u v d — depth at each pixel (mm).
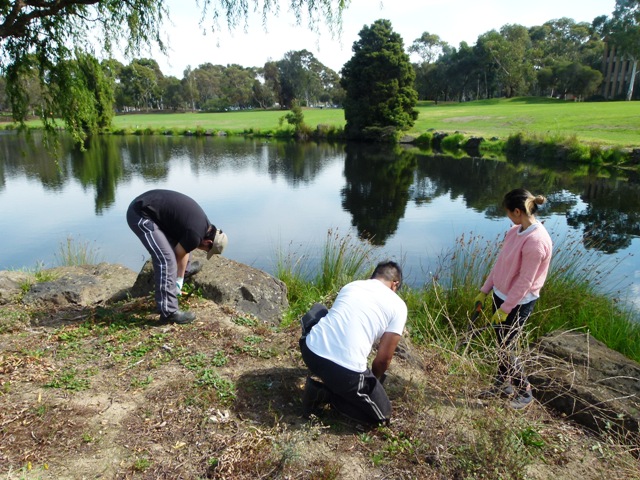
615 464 2734
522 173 23047
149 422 2758
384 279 3027
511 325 3463
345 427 2857
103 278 5598
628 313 5836
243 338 3838
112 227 14023
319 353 2736
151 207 3947
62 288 4828
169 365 3367
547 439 2947
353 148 38531
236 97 107188
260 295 4816
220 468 2418
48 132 6926
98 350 3564
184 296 4688
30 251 11500
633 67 62594
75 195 19469
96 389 3055
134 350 3545
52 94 6750
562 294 5555
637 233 12039
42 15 5164
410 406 3076
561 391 3379
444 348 4148
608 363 3686
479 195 18516
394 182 22328
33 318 4273
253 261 10086
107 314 4199
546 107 50688
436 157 30641
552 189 18844
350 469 2510
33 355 3459
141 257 10898
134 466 2426
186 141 46625
